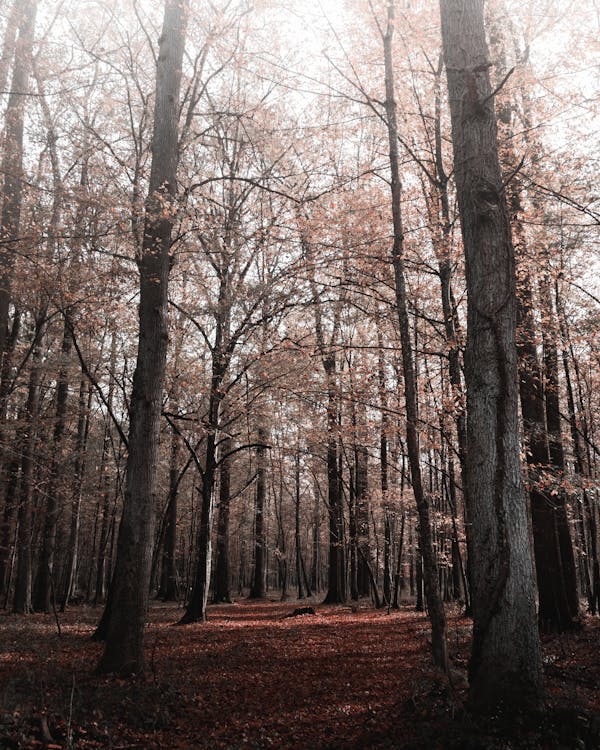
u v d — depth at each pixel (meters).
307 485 34.84
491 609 5.82
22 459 16.39
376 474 21.38
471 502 6.24
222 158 16.67
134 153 12.92
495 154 6.98
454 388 11.34
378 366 13.82
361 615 18.69
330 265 11.56
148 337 9.28
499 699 5.55
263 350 14.80
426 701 6.51
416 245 12.41
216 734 5.96
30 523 18.67
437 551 17.19
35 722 5.43
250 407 15.69
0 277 12.51
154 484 8.91
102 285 12.02
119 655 8.02
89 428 23.72
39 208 11.37
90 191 10.50
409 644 11.62
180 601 26.11
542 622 11.91
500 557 5.90
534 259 11.05
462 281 13.20
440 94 11.80
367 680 8.41
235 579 59.81
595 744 4.97
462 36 7.22
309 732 6.10
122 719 6.08
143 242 9.75
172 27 10.38
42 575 20.81
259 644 11.67
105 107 13.84
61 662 8.86
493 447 6.17
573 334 11.55
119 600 8.27
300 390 14.69
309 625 15.21
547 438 11.54
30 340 18.52
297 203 10.85
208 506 15.96
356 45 11.81
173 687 7.28
